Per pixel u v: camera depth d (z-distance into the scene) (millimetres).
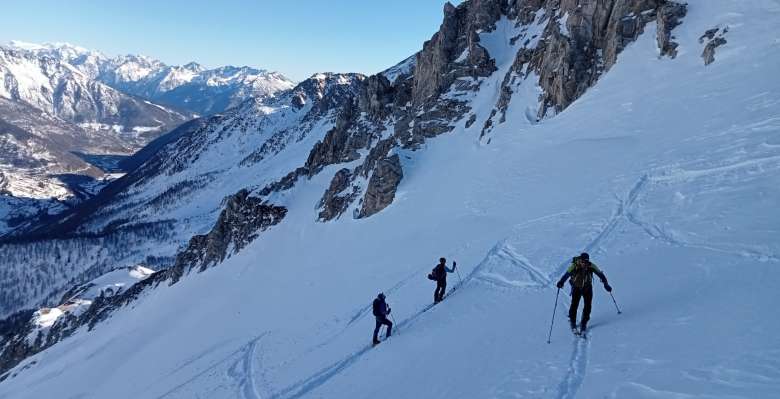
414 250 38688
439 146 64938
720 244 17094
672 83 40562
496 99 66062
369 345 22281
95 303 123000
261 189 99500
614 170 31391
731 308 12281
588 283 14250
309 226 72938
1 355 128250
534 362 13383
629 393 10188
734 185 21953
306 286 47094
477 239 32750
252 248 79500
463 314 20297
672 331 12227
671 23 47125
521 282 21719
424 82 79938
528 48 65812
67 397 61281
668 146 30469
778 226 16594
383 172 60188
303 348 28438
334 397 17656
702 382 9617
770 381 8945
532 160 43125
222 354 37281
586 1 55156
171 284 96438
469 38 76000
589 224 25328
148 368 51625
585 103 48062
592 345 13164
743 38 39062
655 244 19656
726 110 30969
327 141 96750
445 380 14633
